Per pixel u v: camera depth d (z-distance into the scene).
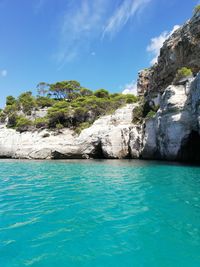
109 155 34.38
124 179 15.88
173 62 32.28
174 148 25.77
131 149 32.78
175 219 7.89
